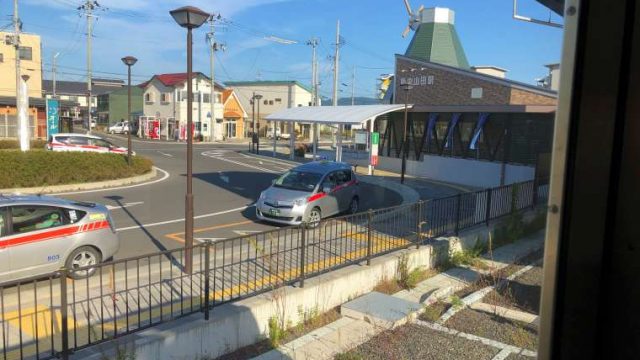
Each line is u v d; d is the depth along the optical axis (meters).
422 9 49.41
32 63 50.81
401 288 8.12
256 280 7.41
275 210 13.48
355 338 6.14
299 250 7.86
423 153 28.72
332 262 8.38
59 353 4.97
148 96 62.47
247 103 78.69
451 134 26.70
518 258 9.91
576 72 1.30
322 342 6.06
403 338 6.11
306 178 14.45
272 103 77.25
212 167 29.17
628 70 1.31
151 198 17.61
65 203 8.43
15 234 7.77
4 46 49.75
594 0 1.30
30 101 38.16
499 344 5.90
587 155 1.32
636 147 1.32
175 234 12.27
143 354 5.12
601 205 1.33
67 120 46.75
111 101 75.88
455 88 29.06
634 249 1.34
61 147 26.83
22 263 7.82
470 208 10.98
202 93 60.66
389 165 30.61
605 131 1.32
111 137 59.66
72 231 8.31
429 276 8.77
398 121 30.75
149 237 11.88
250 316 6.09
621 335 1.35
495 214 11.92
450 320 6.66
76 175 19.47
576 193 1.32
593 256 1.34
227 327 5.85
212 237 12.05
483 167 24.38
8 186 17.59
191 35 8.81
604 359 1.36
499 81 26.89
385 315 6.66
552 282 1.35
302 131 76.88
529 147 23.05
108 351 5.14
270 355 5.70
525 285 8.15
